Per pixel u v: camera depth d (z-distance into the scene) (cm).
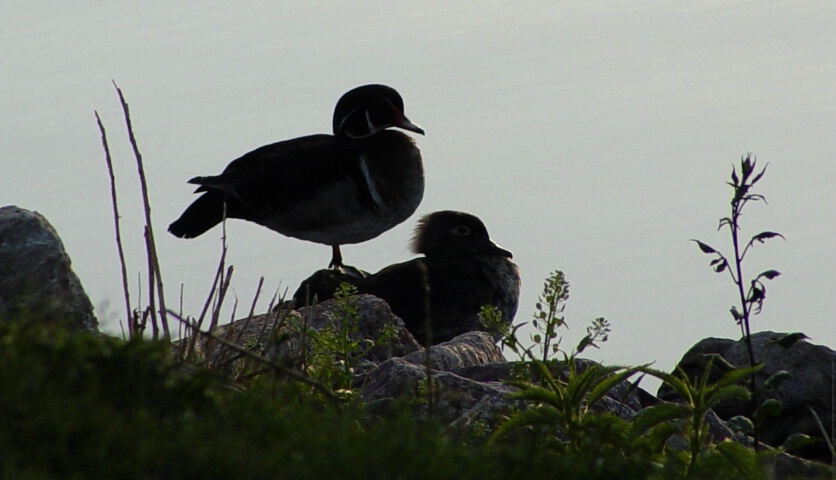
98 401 760
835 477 1012
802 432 1495
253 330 1578
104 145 1190
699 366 1628
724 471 946
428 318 995
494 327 1243
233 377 1147
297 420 795
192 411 791
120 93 1215
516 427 992
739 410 1509
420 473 723
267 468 694
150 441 700
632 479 828
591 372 1002
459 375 1363
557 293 1221
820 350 1560
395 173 2361
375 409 1129
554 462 820
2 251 1268
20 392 710
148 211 1179
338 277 2238
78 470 671
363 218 2355
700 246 1252
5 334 805
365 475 714
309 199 2330
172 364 834
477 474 743
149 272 1152
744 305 1239
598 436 970
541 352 1221
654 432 971
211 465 688
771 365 1555
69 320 1160
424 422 832
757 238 1238
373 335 1778
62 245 1297
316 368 1259
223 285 1222
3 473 642
